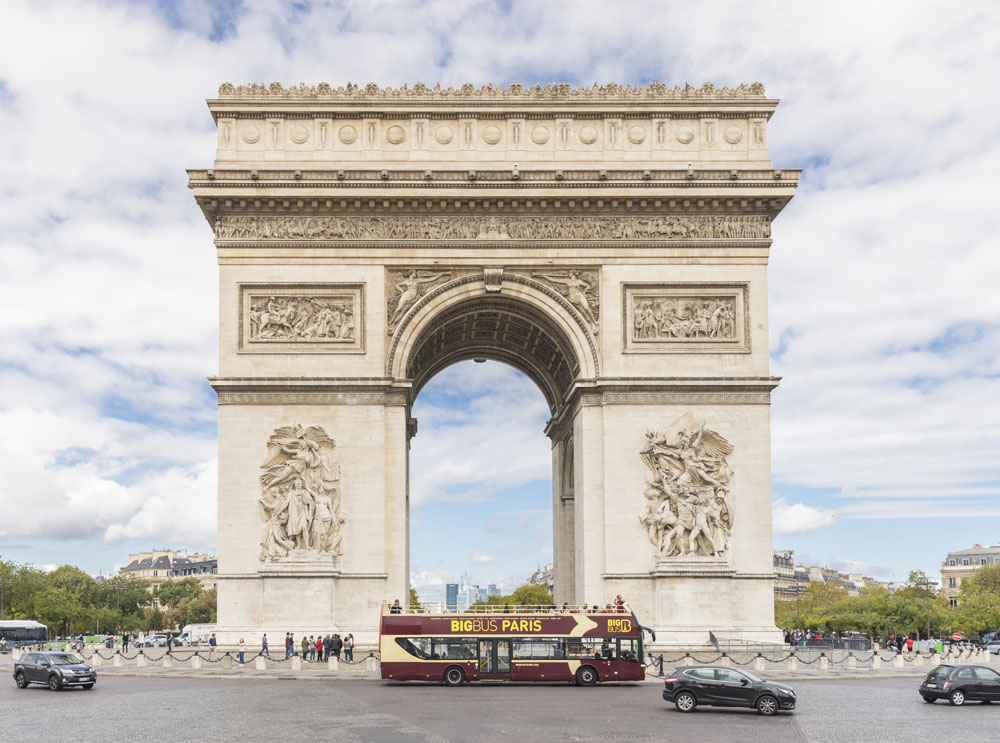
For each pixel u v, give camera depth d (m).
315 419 104.88
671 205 108.12
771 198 107.56
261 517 103.06
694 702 68.88
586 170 107.00
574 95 109.81
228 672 93.69
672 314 107.81
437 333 114.62
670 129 109.69
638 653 87.56
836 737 56.88
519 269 108.12
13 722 63.09
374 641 101.19
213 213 108.12
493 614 88.00
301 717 63.72
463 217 108.19
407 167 107.81
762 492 104.81
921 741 55.44
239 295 106.44
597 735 56.53
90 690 84.06
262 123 108.62
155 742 53.91
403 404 106.25
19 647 162.62
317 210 107.56
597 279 108.44
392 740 54.06
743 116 109.94
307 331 106.38
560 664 86.81
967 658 125.19
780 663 102.25
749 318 107.56
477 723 61.09
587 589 104.25
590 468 105.88
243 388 104.75
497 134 109.44
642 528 104.31
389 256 107.44
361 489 104.00
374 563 102.94
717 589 102.62
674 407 106.00
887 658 124.25
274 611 101.25
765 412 105.94
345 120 109.12
